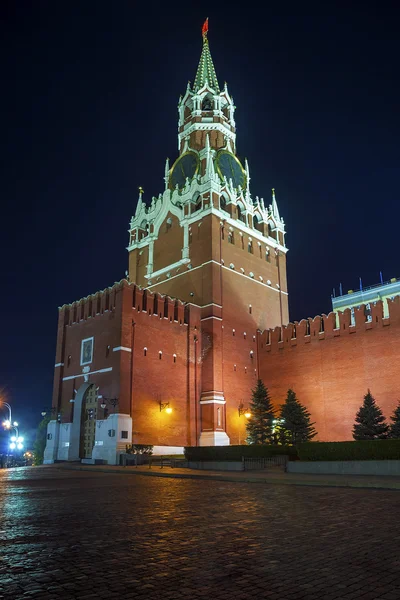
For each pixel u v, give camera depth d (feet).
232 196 215.10
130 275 234.17
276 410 193.06
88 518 46.16
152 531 38.99
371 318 176.24
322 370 183.11
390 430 150.61
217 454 133.49
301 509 51.31
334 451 105.50
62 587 24.54
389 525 41.11
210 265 196.03
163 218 226.38
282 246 236.43
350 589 24.00
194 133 238.68
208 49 262.88
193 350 186.70
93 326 178.81
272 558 29.89
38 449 219.00
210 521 43.68
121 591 23.88
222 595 23.21
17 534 38.34
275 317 221.25
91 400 173.47
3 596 23.24
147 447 154.92
